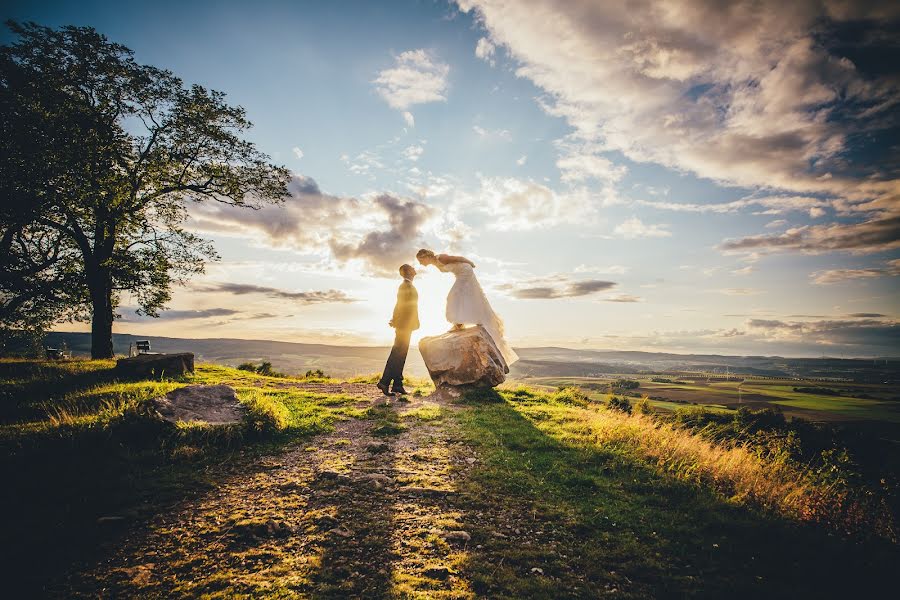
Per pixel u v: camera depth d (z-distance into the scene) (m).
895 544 4.22
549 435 7.61
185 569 3.59
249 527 4.18
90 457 5.55
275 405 7.96
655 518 4.73
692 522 4.68
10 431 6.26
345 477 5.45
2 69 15.07
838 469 6.02
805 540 4.28
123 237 20.39
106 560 3.66
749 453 7.03
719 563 3.89
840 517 4.70
